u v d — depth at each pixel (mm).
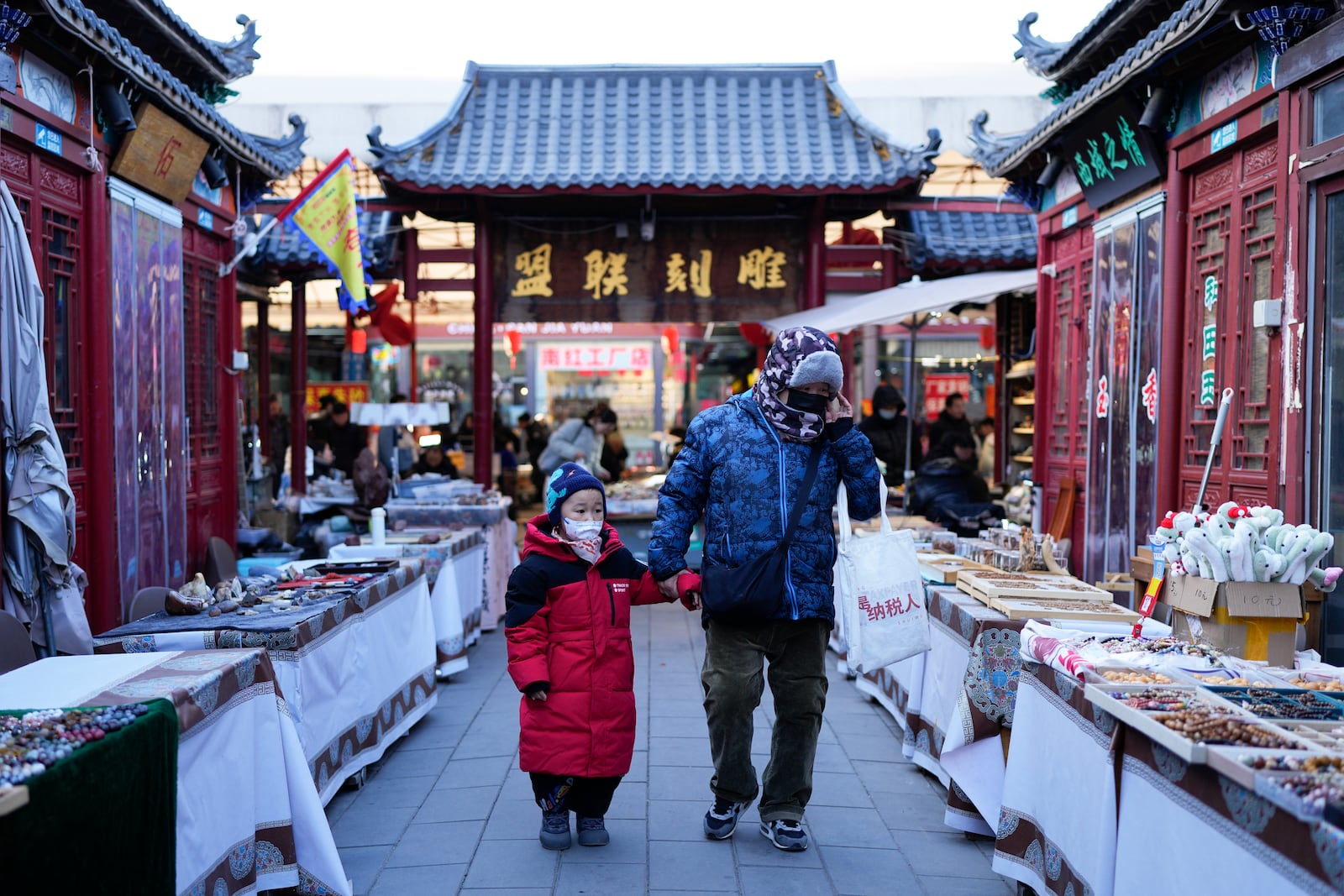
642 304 10203
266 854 3102
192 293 6766
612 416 9570
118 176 5547
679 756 4688
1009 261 10438
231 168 7105
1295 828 1842
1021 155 6910
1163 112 5273
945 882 3379
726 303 10203
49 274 4859
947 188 13312
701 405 20656
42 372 4230
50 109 4773
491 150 9672
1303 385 4047
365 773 4387
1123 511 6008
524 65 10625
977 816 3688
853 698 5816
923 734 4445
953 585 4699
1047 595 3992
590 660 3490
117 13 5727
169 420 6199
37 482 4184
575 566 3549
